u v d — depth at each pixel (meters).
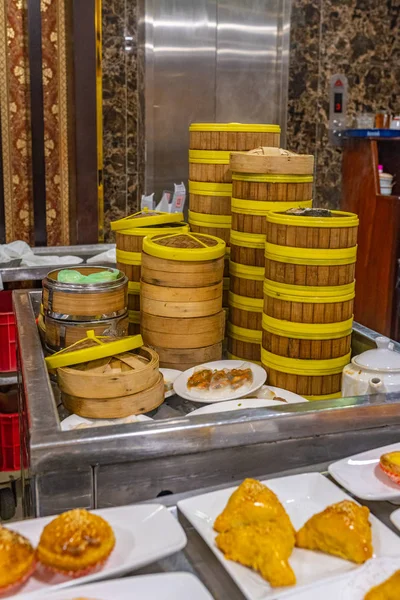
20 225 3.83
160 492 1.38
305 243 1.70
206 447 1.38
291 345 1.78
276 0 4.29
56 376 1.74
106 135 4.05
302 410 1.47
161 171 4.28
